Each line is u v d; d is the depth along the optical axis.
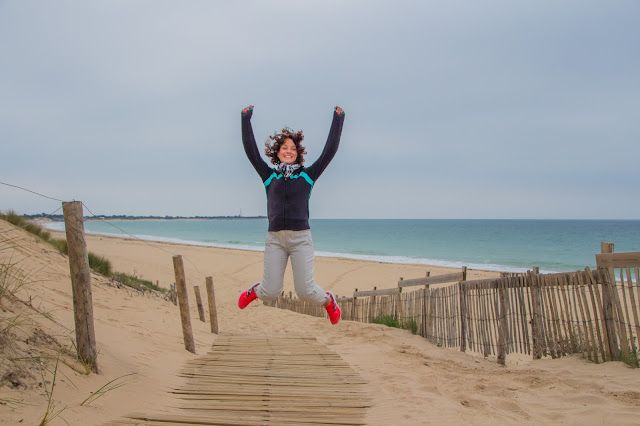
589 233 82.50
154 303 9.44
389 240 61.72
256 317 11.41
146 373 4.07
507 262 32.06
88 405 2.94
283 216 3.55
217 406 3.57
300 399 3.89
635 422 3.20
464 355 6.42
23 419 2.42
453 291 6.98
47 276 6.95
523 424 3.40
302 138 3.78
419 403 3.92
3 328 3.20
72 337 3.94
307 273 3.56
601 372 4.39
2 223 9.51
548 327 5.36
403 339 7.58
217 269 23.88
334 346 7.24
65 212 3.51
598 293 4.79
